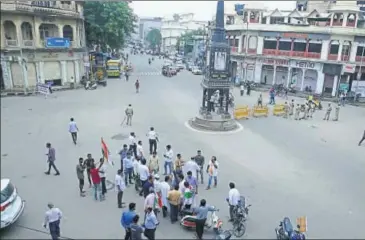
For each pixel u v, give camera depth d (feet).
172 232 35.40
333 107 60.90
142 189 42.63
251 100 109.70
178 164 46.29
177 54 284.61
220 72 73.87
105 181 44.75
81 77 123.24
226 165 53.57
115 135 68.54
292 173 49.14
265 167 52.42
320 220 36.09
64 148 59.47
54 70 112.57
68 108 88.17
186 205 38.17
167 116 85.25
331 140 52.24
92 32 135.95
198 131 72.64
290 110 84.74
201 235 33.91
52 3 106.01
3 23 95.61
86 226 35.32
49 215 30.99
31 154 53.88
